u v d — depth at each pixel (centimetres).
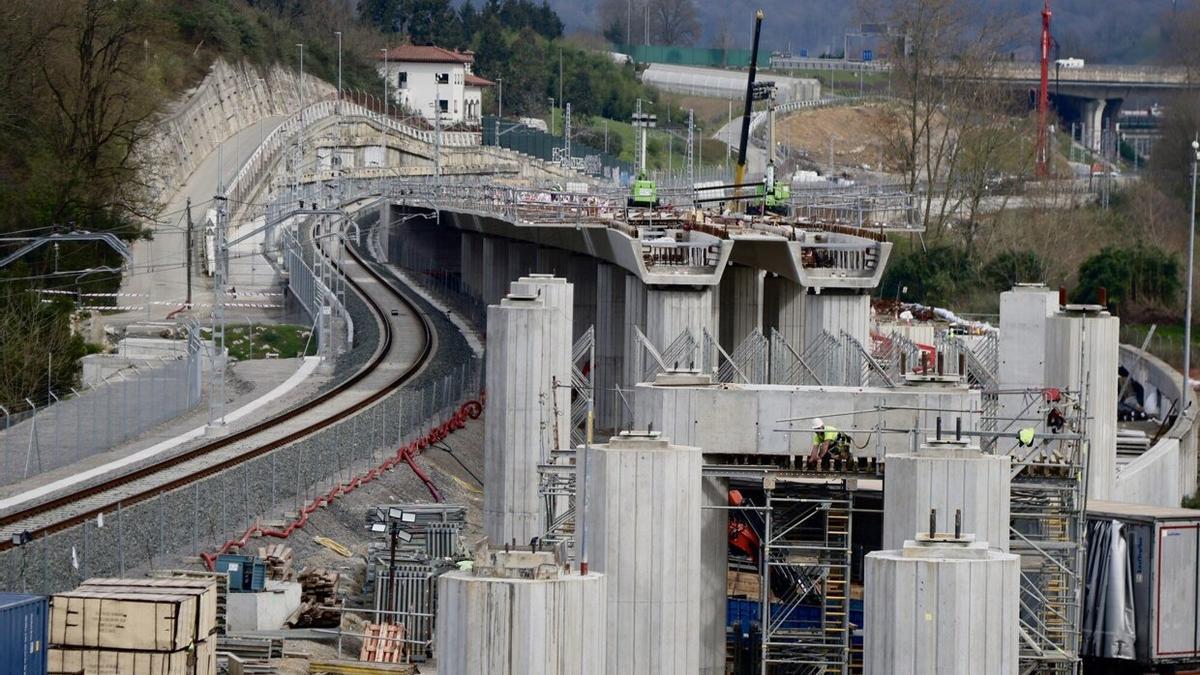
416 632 14300
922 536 9938
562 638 8950
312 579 14738
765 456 13625
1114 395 18450
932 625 9569
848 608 13038
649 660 11594
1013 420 13825
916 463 11762
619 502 11556
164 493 16650
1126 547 13912
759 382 17412
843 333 18425
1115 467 18750
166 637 11162
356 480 18812
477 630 8906
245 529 16312
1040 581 13012
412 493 19700
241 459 18962
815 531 13938
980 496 11725
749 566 16050
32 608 10662
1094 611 13962
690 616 11712
